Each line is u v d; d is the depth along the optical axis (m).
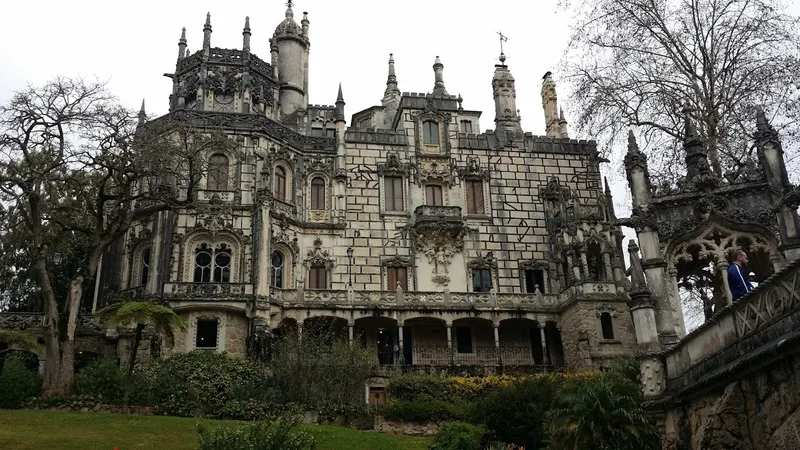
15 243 48.97
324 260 49.81
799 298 12.28
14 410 30.33
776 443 12.44
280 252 48.72
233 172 48.66
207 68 51.72
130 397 32.53
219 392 35.97
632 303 20.81
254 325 43.22
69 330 34.25
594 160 56.09
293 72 60.06
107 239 37.41
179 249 45.53
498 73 59.06
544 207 54.34
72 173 40.41
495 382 40.12
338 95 54.94
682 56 30.05
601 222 48.91
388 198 52.81
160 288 44.19
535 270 52.25
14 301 51.41
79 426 27.98
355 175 52.72
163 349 41.88
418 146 54.53
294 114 58.16
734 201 21.41
